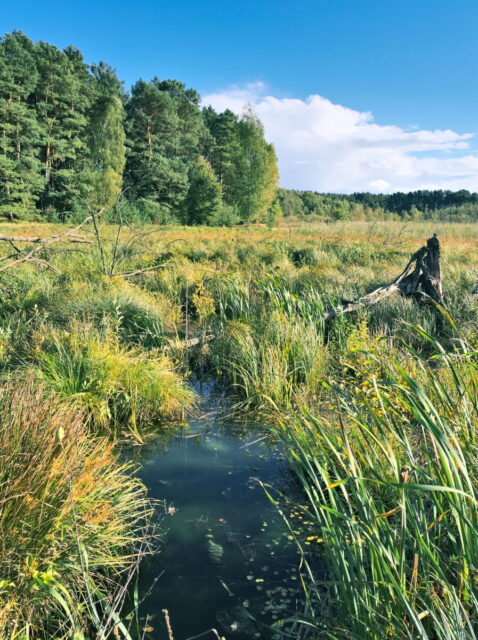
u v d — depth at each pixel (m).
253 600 2.33
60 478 2.29
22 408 2.64
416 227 30.78
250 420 4.58
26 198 49.19
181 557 2.64
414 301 7.88
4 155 48.44
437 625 1.58
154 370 4.83
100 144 56.50
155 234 19.89
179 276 10.49
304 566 2.59
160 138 64.62
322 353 5.46
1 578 1.96
